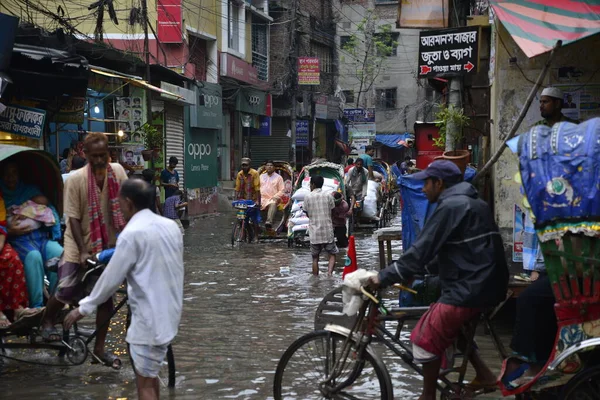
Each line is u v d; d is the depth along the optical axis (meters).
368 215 19.80
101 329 6.24
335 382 5.00
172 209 16.50
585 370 4.33
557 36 6.63
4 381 6.08
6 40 11.30
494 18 8.44
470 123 11.48
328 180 16.77
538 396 4.75
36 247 6.80
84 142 6.30
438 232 4.64
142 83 15.90
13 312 6.61
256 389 5.86
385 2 46.94
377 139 47.12
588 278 4.31
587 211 4.28
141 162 17.67
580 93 7.96
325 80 42.28
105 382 6.02
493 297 4.67
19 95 13.03
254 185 16.58
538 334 4.79
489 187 9.24
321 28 41.47
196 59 25.91
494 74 8.52
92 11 21.33
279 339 7.57
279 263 13.32
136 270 4.60
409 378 6.15
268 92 31.81
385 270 4.78
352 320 7.18
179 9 22.47
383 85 47.59
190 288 10.66
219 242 16.78
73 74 12.70
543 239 4.42
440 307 4.69
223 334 7.80
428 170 4.91
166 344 4.66
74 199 6.29
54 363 6.53
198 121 24.05
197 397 5.66
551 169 4.39
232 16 29.12
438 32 9.72
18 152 6.45
